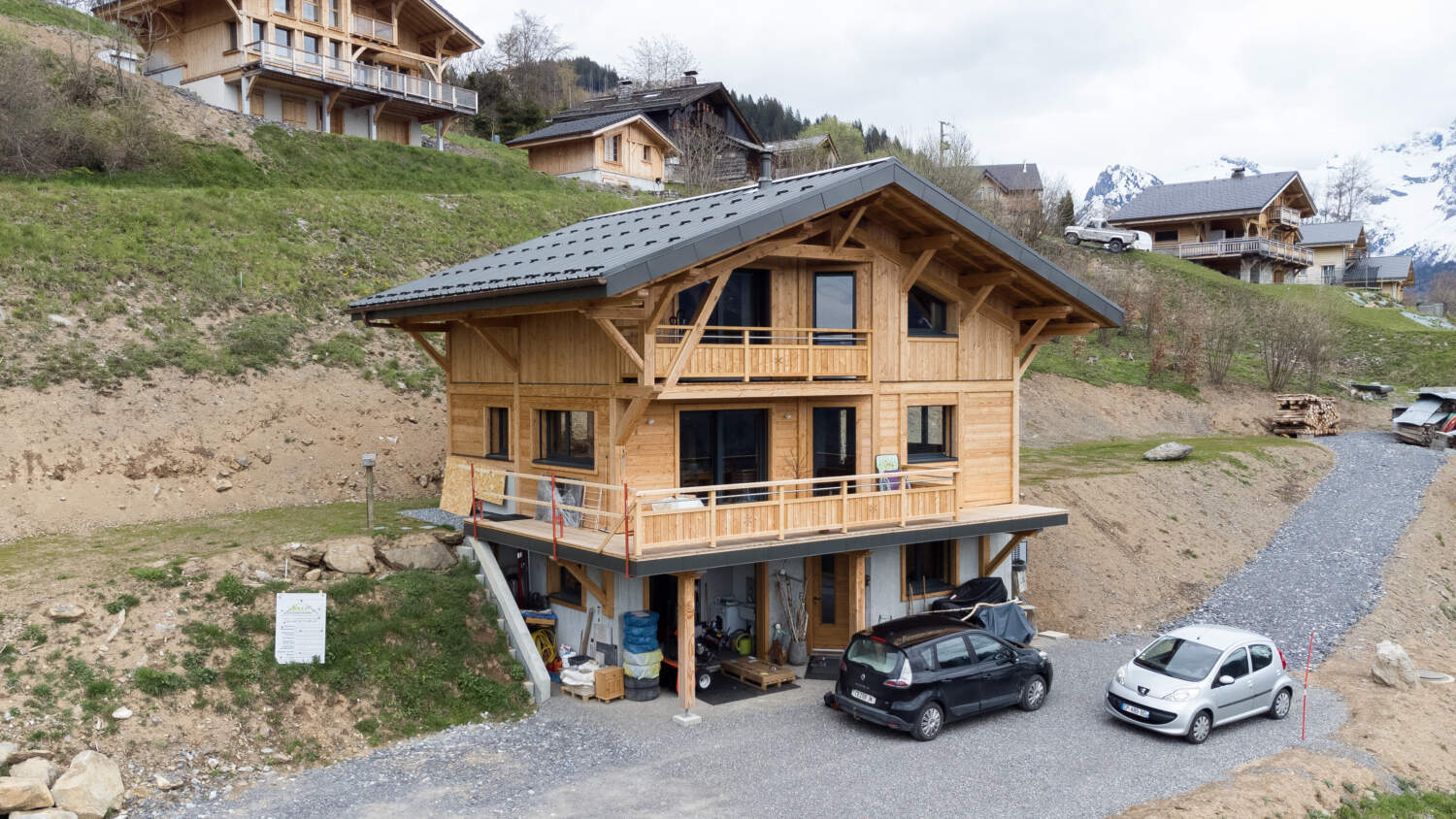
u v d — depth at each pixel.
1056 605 24.94
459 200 40.91
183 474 22.62
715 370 18.06
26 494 20.25
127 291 26.97
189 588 16.64
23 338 23.67
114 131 35.47
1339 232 85.88
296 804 13.34
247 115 42.91
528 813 13.17
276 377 26.47
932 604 21.53
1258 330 53.88
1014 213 61.12
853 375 20.16
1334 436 44.88
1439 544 31.05
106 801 12.61
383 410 27.38
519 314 19.66
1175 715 16.30
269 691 15.48
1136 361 49.72
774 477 20.42
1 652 14.28
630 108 67.81
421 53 54.88
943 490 20.42
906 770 14.92
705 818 13.08
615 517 17.11
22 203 28.81
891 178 18.61
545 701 17.59
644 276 15.33
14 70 32.25
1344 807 14.44
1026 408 42.03
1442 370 54.22
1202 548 29.45
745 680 19.33
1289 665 21.89
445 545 20.11
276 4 45.62
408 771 14.54
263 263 30.81
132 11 47.34
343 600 17.62
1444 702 19.28
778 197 18.42
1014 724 17.19
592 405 18.97
